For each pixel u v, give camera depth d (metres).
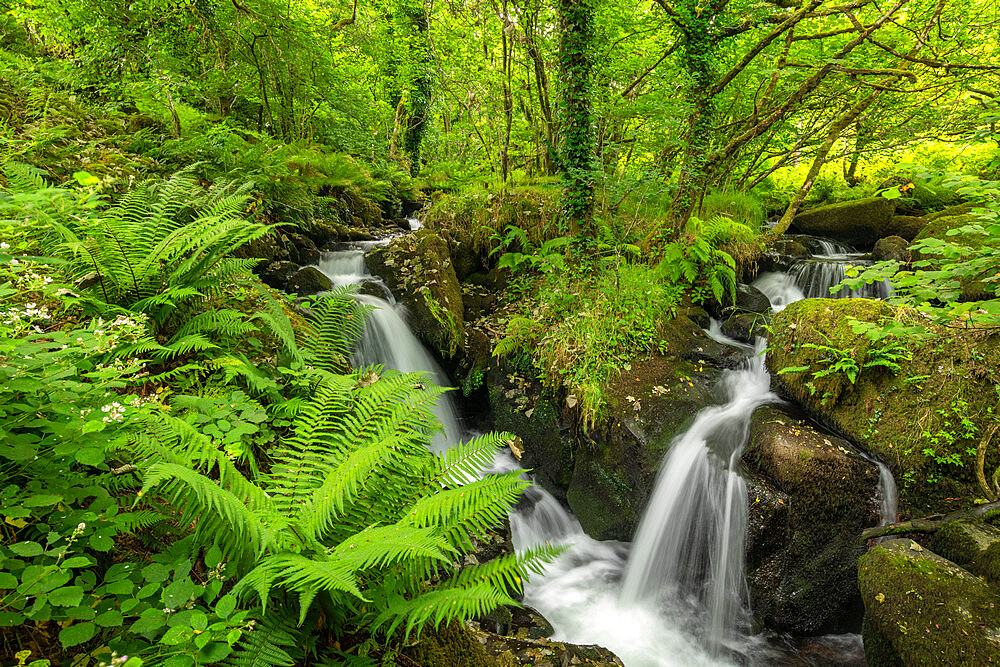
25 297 2.87
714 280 6.37
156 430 2.14
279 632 1.80
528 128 8.05
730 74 6.29
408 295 6.24
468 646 2.61
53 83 6.85
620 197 6.79
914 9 6.95
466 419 6.33
